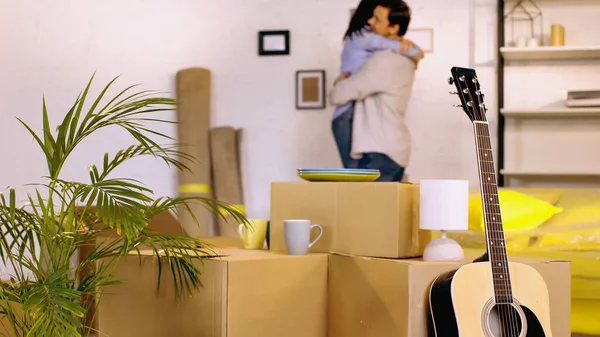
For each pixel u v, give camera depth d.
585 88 4.50
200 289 2.26
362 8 4.27
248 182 4.94
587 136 4.48
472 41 4.64
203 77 4.86
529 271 2.15
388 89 4.11
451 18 4.67
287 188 2.56
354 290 2.32
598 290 3.17
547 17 4.54
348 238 2.42
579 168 4.49
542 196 3.63
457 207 2.24
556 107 4.53
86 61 5.00
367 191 2.38
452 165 4.66
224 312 2.16
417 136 4.71
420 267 2.10
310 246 2.43
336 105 4.30
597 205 3.45
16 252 4.53
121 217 2.04
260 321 2.24
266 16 4.94
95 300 2.53
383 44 4.21
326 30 4.86
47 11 5.00
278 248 2.56
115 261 2.46
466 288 2.04
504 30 4.59
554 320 2.27
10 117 4.98
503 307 2.08
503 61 4.59
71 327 1.98
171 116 4.93
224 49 4.98
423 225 2.27
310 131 4.88
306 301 2.37
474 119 2.29
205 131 4.80
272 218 2.58
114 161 2.35
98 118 2.25
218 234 4.71
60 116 4.98
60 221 2.21
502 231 2.18
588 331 3.18
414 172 4.71
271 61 4.93
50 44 5.00
